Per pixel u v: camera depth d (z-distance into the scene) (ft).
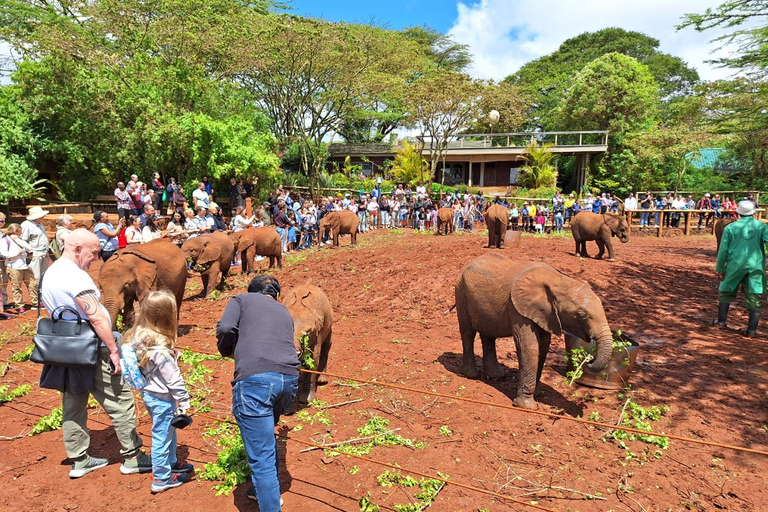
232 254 38.55
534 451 15.52
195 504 12.89
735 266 26.00
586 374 20.30
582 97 126.82
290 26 88.28
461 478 14.08
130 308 25.16
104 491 13.38
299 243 60.44
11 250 31.09
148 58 73.92
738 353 23.25
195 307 34.24
